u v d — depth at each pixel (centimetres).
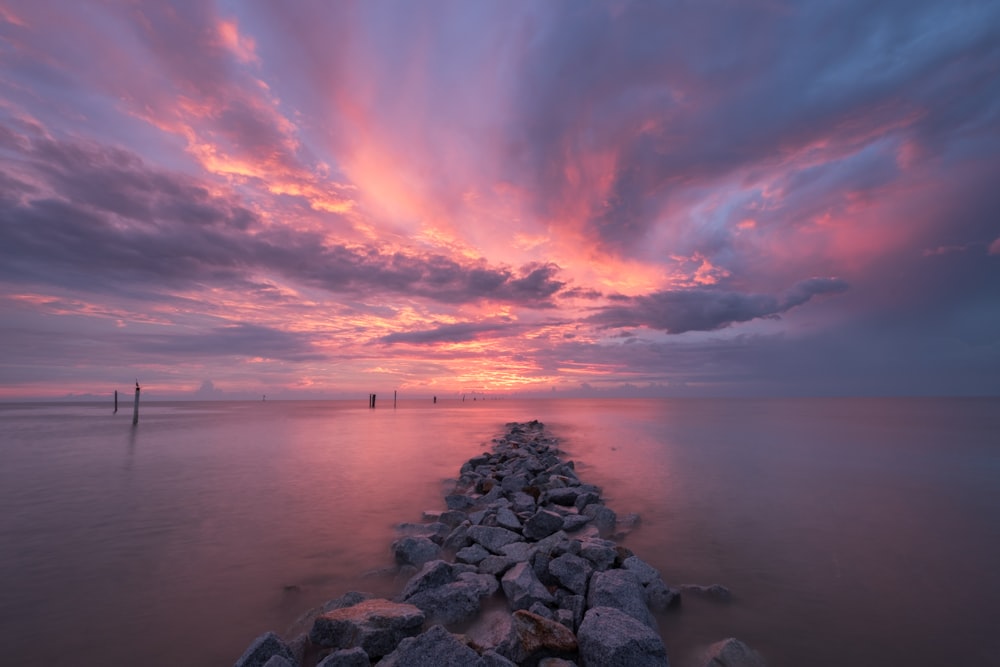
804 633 596
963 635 593
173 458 2108
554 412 7419
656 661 477
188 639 583
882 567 815
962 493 1385
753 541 955
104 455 2197
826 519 1110
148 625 617
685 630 604
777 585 743
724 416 6038
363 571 805
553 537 888
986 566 819
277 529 1038
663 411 7788
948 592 718
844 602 683
